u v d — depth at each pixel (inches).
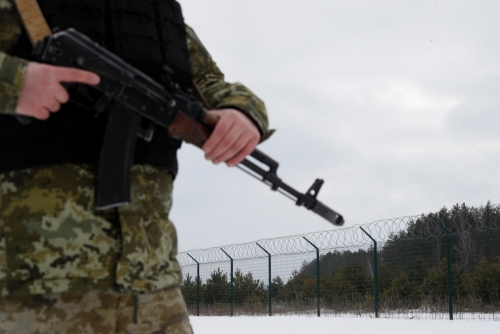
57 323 56.1
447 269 544.1
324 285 634.2
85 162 59.8
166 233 65.3
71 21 62.1
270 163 71.8
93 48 57.7
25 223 57.1
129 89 60.2
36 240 56.9
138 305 60.2
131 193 61.4
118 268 58.4
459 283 566.9
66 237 57.4
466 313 561.6
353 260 615.5
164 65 64.7
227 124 63.4
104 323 57.6
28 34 57.8
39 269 56.4
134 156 62.9
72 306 56.8
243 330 474.9
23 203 57.6
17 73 52.0
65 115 59.2
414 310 583.2
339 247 624.1
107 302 58.2
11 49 60.7
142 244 60.8
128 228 60.2
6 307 56.4
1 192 58.7
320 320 567.5
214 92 72.5
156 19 69.5
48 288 56.0
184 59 71.4
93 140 60.6
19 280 56.1
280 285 670.5
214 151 64.3
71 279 56.9
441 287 574.6
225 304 729.6
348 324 512.4
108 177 58.9
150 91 61.6
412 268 590.9
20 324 55.8
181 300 66.6
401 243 597.3
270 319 605.9
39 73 52.6
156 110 62.3
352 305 609.6
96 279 57.7
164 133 66.2
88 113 60.8
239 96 68.5
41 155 57.9
